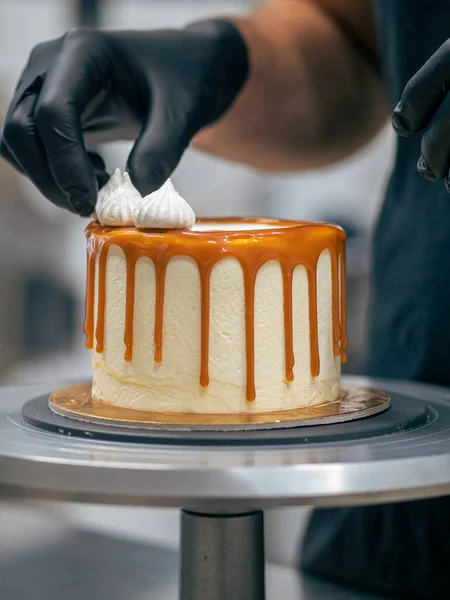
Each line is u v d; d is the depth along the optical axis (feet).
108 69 3.03
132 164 2.91
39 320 5.99
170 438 2.44
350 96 3.83
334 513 3.54
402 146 3.39
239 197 6.47
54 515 4.09
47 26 5.72
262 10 3.83
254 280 2.62
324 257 2.74
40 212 5.82
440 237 3.27
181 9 5.94
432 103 2.53
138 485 2.23
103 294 2.73
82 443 2.46
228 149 3.82
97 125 3.10
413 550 3.32
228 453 2.36
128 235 2.65
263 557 2.56
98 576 3.44
